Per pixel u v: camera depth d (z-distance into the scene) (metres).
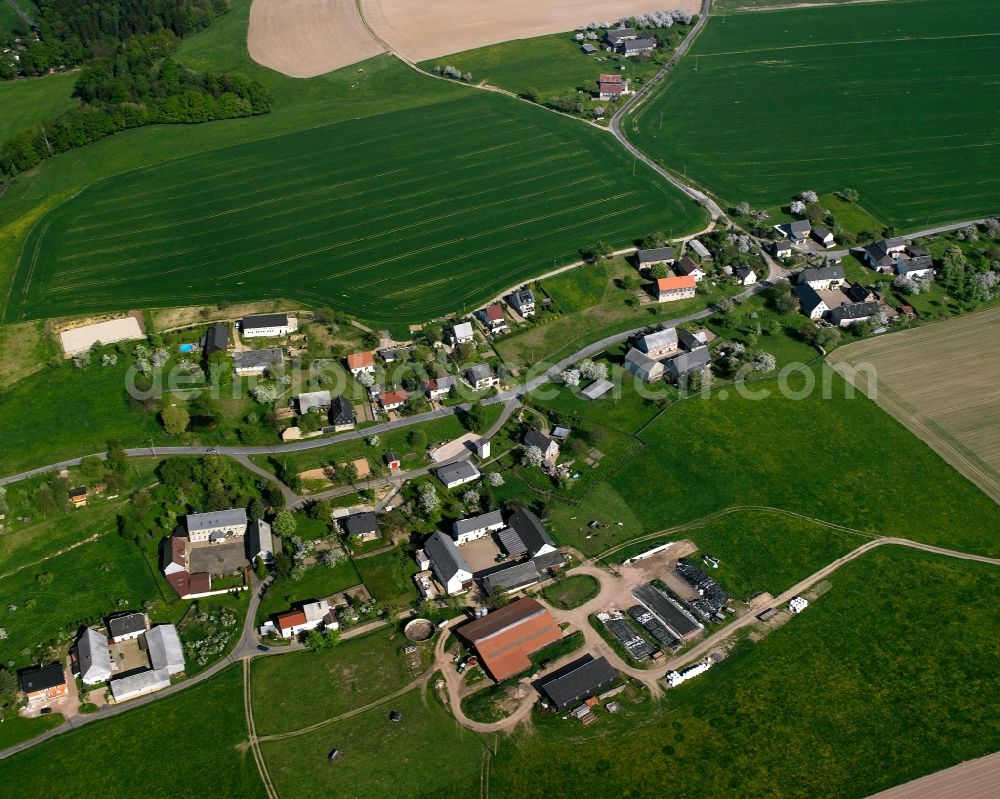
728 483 172.12
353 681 136.75
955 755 125.81
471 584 152.50
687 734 128.75
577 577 154.12
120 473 170.88
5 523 162.50
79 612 147.12
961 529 163.00
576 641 142.50
